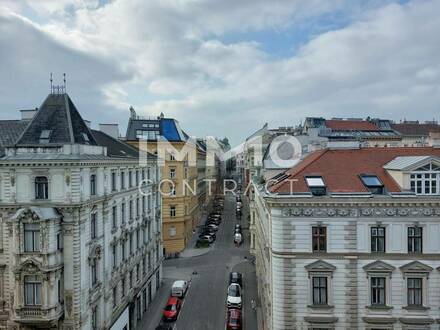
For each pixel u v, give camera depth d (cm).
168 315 4131
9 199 2923
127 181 4088
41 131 3195
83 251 3005
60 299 2908
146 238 4759
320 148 4341
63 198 2908
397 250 2739
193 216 8488
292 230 2795
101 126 5447
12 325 2917
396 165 3019
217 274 5781
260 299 4481
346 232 2759
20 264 2802
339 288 2758
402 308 2720
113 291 3638
